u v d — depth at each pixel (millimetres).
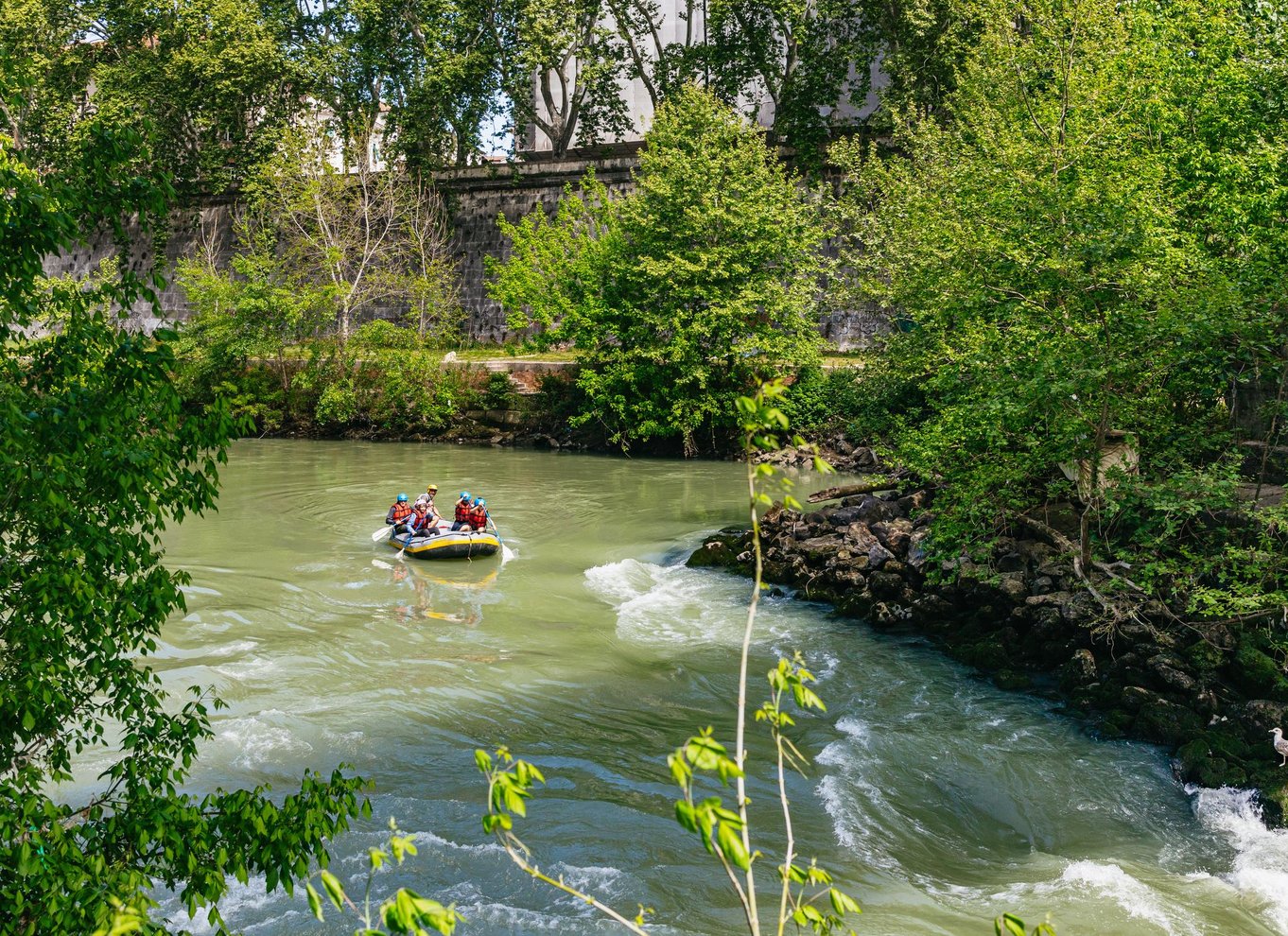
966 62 24922
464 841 7871
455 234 44469
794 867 3123
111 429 4414
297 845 4387
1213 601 10570
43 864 3711
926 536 14938
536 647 12844
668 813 8430
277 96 46438
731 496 24469
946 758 9609
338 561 17359
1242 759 9266
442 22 43562
